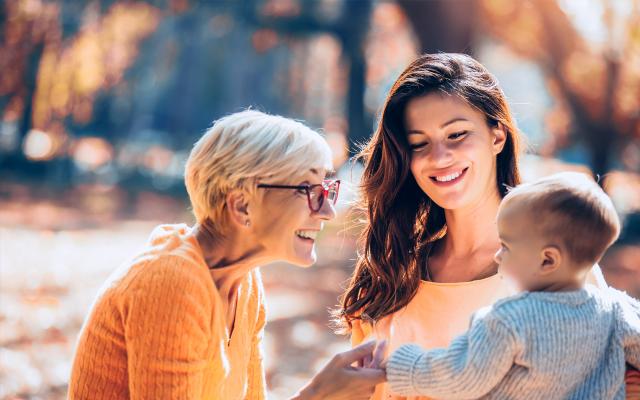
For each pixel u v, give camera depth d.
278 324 8.32
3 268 10.08
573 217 2.15
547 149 25.92
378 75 27.64
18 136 26.47
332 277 11.35
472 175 2.52
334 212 2.33
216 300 2.21
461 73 2.55
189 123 36.69
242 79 36.62
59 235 13.56
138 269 2.16
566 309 2.15
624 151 22.20
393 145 2.64
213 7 23.30
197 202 2.32
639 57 18.78
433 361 2.22
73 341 7.05
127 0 26.20
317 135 2.34
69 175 25.81
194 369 2.11
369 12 22.08
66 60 27.80
